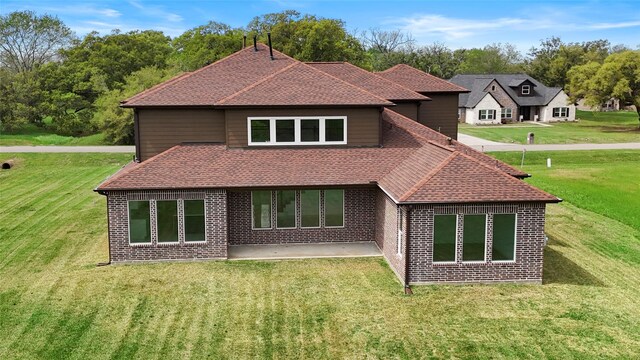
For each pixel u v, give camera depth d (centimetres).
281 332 1463
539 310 1603
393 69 3061
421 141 2300
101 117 5491
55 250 2173
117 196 1952
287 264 1970
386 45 11750
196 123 2239
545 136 5969
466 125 7462
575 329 1488
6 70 7088
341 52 6606
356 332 1462
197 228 1998
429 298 1675
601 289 1777
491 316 1560
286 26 6650
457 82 8319
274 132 2198
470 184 1780
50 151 4672
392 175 2047
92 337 1430
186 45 7225
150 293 1712
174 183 1964
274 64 2575
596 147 5081
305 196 2184
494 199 1733
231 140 2186
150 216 1975
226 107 2148
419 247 1755
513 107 7831
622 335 1456
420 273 1769
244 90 2238
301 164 2127
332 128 2225
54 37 8169
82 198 3120
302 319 1537
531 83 8031
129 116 5425
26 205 2948
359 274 1877
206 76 2427
